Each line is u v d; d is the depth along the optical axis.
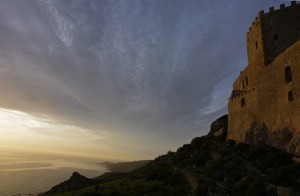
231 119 65.12
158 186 47.19
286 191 30.14
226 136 69.12
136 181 57.06
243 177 38.84
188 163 56.28
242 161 44.94
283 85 46.53
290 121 44.00
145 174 62.12
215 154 51.84
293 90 43.91
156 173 56.81
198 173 46.72
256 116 54.06
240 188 36.09
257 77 54.78
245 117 58.22
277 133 46.81
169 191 43.31
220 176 42.25
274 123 48.22
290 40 58.25
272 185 32.84
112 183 61.47
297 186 32.47
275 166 40.38
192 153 62.25
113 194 48.16
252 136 53.91
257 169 41.69
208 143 61.50
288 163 39.78
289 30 58.84
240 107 60.94
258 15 62.75
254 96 55.44
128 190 49.69
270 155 43.38
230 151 50.84
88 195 50.09
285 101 45.62
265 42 60.31
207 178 42.72
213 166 46.72
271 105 49.62
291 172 35.16
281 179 34.28
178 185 45.50
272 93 49.59
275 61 49.31
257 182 34.34
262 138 50.72
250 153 47.91
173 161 62.28
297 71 43.31
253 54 65.12
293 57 44.47
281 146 44.78
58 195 60.38
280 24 59.75
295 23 58.84
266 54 59.66
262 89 52.81
